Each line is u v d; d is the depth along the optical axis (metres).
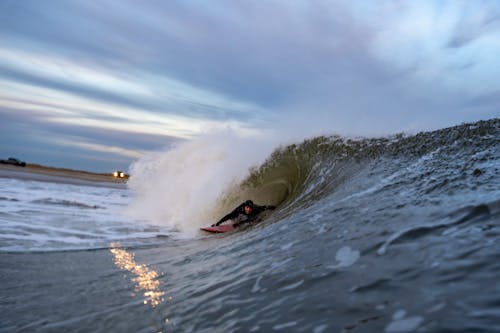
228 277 2.97
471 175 3.70
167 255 4.75
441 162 4.67
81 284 3.42
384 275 2.03
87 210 10.08
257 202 8.12
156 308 2.56
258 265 3.08
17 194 12.05
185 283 3.13
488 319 1.31
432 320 1.42
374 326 1.52
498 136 4.82
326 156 7.95
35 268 4.09
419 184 4.03
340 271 2.30
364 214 3.57
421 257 2.12
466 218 2.52
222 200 9.09
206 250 4.63
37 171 33.31
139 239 6.42
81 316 2.57
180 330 2.10
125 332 2.22
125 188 26.95
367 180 5.32
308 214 4.68
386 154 6.29
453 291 1.61
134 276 3.65
